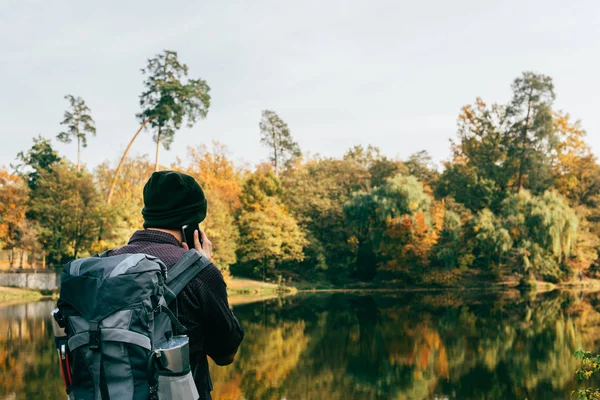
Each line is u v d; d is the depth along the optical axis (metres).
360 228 56.66
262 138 85.12
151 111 54.53
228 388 16.11
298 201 63.56
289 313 33.72
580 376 6.92
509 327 27.22
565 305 36.84
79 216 48.16
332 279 57.53
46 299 41.72
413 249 52.72
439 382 17.02
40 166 58.38
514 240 52.59
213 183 67.19
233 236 54.81
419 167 72.44
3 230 46.81
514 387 16.36
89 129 64.50
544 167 64.12
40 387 15.29
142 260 1.65
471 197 63.94
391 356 20.75
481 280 54.25
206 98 55.97
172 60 55.06
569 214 52.00
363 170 70.94
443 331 26.20
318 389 16.12
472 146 68.38
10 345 21.72
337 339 24.36
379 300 42.12
